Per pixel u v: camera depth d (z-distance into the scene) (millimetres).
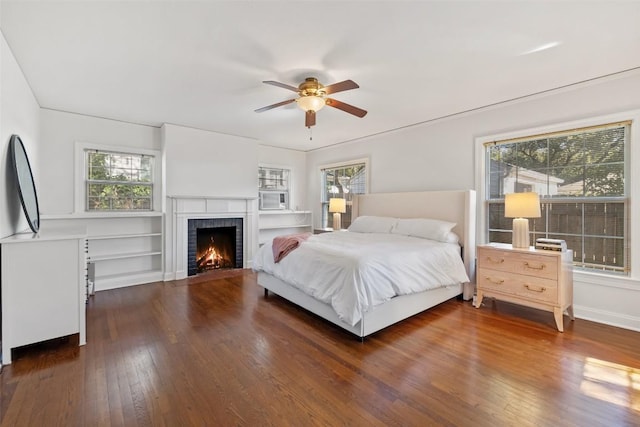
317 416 1584
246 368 2051
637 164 2682
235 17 1919
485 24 1992
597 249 2957
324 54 2389
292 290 3195
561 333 2637
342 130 4836
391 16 1904
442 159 4172
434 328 2752
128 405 1658
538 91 3162
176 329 2703
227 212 5066
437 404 1682
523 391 1801
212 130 4824
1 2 1763
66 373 1971
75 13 1882
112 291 3898
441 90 3135
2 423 1510
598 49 2311
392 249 2943
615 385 1860
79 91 3184
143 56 2434
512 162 3559
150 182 4590
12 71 2404
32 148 3221
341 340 2498
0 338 2086
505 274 3064
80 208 3986
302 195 6758
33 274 2186
